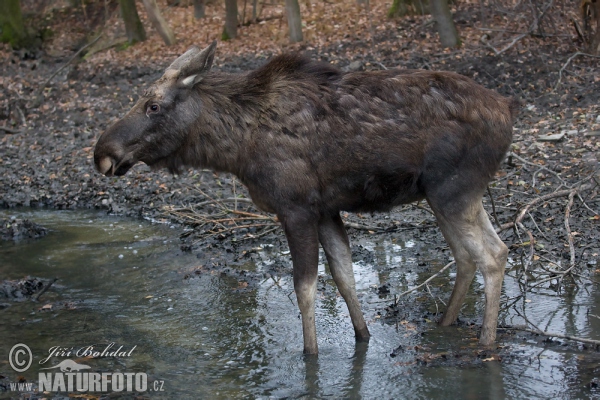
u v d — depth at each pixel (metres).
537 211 8.20
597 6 13.56
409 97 5.05
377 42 17.39
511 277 6.77
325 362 5.25
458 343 5.41
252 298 6.79
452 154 4.99
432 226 8.34
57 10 25.23
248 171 5.20
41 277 7.77
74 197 11.24
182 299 6.89
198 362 5.44
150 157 5.35
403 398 4.61
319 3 23.02
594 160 9.34
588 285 6.43
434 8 15.88
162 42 22.05
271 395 4.79
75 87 17.98
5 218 10.37
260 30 21.17
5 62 22.36
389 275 7.14
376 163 5.05
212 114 5.23
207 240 8.77
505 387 4.65
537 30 14.86
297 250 5.16
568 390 4.55
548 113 11.72
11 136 14.62
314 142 5.05
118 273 7.81
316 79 5.18
